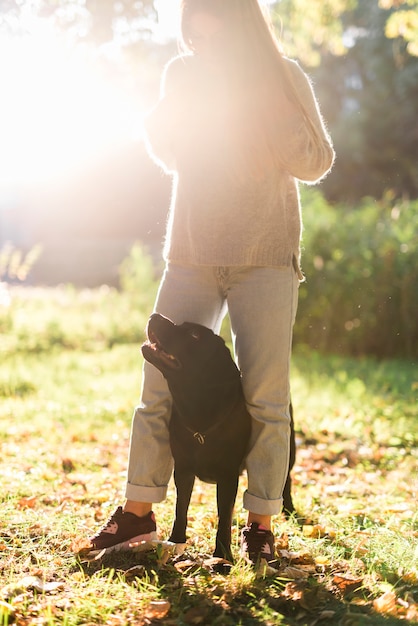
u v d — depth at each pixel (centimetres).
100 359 1031
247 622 252
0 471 455
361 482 467
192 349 274
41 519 352
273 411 293
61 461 499
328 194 2761
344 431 603
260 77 276
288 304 295
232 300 296
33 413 680
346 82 2847
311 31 1138
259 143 279
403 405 706
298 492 426
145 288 1329
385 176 2738
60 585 277
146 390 309
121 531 308
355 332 1070
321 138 283
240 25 278
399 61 1261
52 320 1201
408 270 1054
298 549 321
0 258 1255
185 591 272
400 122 2711
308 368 929
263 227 288
